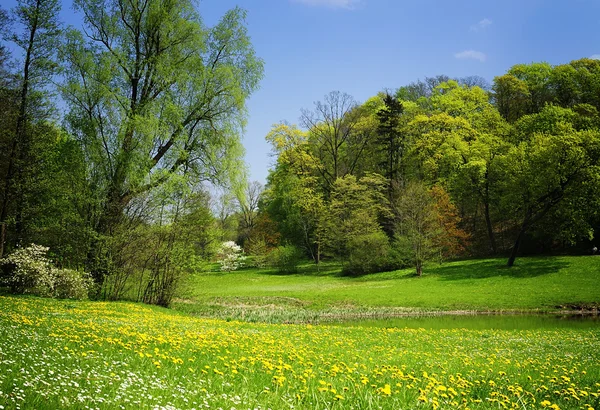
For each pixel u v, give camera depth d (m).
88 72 25.52
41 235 25.77
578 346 14.81
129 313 19.31
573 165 40.97
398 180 58.22
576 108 54.09
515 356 12.23
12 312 14.26
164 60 27.61
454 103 62.28
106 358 7.39
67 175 25.28
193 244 29.16
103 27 27.03
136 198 26.31
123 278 26.62
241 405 5.27
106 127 25.83
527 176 42.56
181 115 27.02
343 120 67.62
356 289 41.59
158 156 27.56
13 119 26.27
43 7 26.23
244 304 35.31
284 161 65.81
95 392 5.11
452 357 11.59
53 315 14.85
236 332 14.56
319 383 6.75
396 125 59.41
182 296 29.31
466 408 5.97
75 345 8.68
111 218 25.59
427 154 59.03
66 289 23.47
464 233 53.28
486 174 53.69
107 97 25.44
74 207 25.23
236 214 87.06
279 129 66.12
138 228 26.22
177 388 5.71
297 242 68.56
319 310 32.75
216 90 28.64
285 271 61.12
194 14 28.95
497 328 23.41
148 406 4.75
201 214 28.61
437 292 37.38
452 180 55.31
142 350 8.60
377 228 56.19
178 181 26.14
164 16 27.59
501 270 42.94
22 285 22.69
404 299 35.69
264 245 68.12
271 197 79.75
